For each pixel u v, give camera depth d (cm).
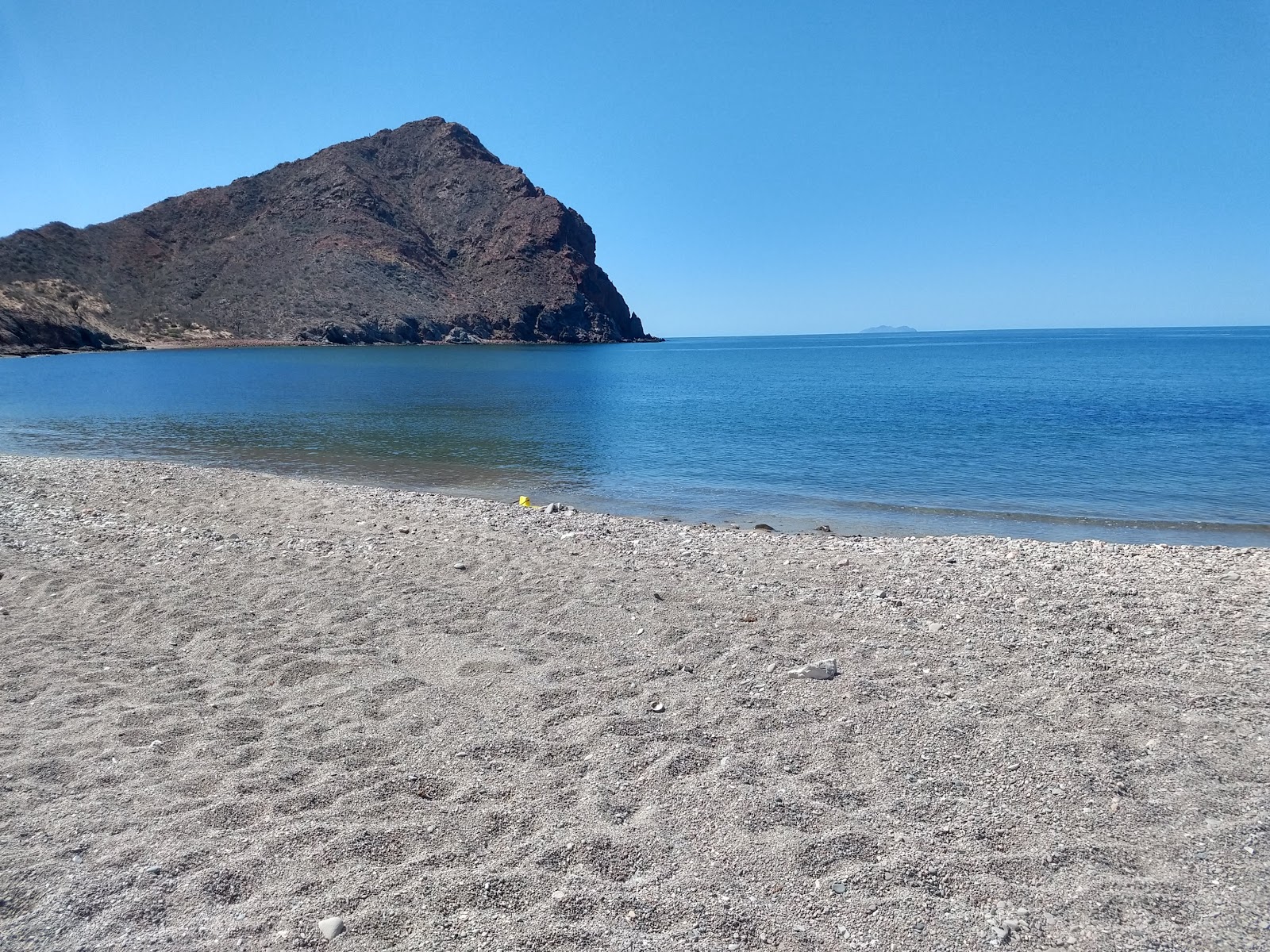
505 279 16338
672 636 651
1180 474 1838
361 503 1313
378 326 13375
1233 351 10575
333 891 339
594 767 445
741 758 453
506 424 3003
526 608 725
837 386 5244
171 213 15662
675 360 10312
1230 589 795
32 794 419
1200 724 483
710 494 1642
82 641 651
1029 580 838
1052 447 2256
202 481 1514
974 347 15662
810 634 657
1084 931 316
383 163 19725
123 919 322
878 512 1466
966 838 379
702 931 316
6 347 8838
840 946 310
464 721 505
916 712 507
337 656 616
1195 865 355
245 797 415
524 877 347
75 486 1443
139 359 8656
